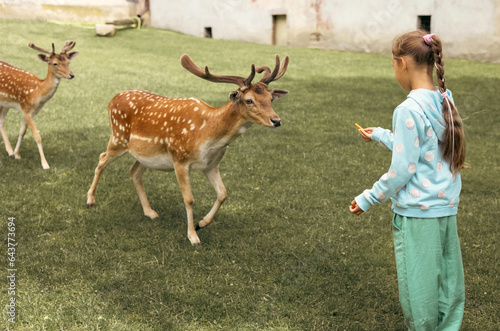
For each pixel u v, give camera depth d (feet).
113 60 42.16
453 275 7.95
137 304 10.17
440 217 7.63
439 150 7.60
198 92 31.99
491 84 37.37
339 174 18.17
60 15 60.80
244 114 11.57
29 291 10.36
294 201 15.65
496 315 10.11
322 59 47.88
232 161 19.12
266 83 11.89
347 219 14.48
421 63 7.63
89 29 57.36
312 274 11.57
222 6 62.95
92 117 24.48
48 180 16.48
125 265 11.60
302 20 57.67
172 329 9.46
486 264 12.00
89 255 11.96
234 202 15.46
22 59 37.73
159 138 12.84
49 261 11.56
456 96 33.12
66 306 9.98
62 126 22.68
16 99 18.10
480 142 23.07
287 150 20.66
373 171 18.58
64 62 18.04
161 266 11.64
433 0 49.08
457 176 7.76
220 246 12.79
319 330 9.61
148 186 16.48
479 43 47.57
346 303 10.50
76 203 14.83
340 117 26.68
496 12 46.03
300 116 26.50
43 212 14.10
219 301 10.36
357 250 12.71
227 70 40.83
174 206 15.11
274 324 9.76
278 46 56.49
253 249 12.59
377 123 25.86
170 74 37.68
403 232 7.75
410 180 7.58
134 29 62.18
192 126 12.25
